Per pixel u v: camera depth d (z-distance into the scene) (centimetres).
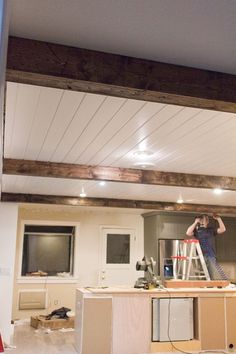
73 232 855
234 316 555
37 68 175
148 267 576
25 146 347
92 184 516
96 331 497
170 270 767
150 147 345
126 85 188
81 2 150
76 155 378
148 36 174
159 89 194
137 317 518
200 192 562
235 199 628
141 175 435
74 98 236
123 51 187
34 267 820
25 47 175
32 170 398
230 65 201
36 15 158
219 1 149
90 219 862
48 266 830
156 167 424
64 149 356
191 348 530
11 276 601
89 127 292
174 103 211
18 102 243
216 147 343
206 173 454
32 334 641
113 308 511
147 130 297
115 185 518
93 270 842
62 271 839
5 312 588
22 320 761
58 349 538
